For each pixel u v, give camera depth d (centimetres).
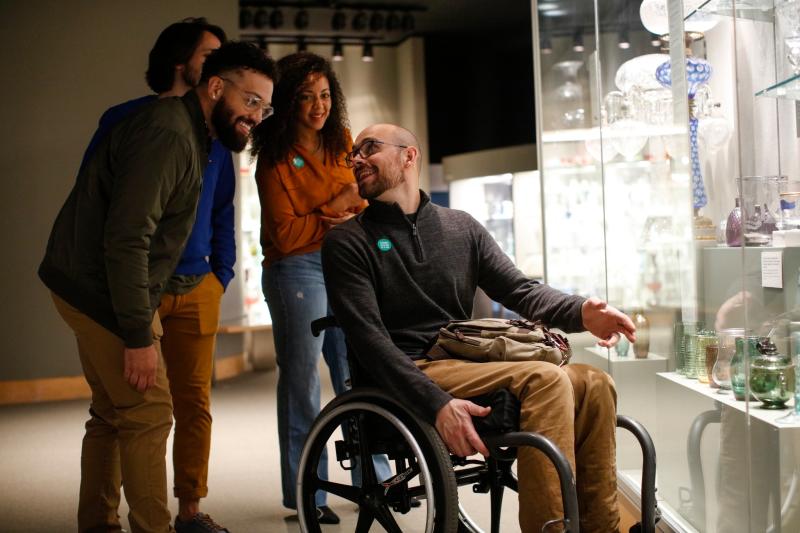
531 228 783
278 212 327
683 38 263
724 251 247
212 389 688
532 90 1006
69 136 663
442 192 969
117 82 670
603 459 227
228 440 495
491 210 836
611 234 345
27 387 652
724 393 247
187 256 305
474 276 262
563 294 254
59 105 661
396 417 222
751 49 233
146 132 244
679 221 278
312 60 329
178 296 303
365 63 975
